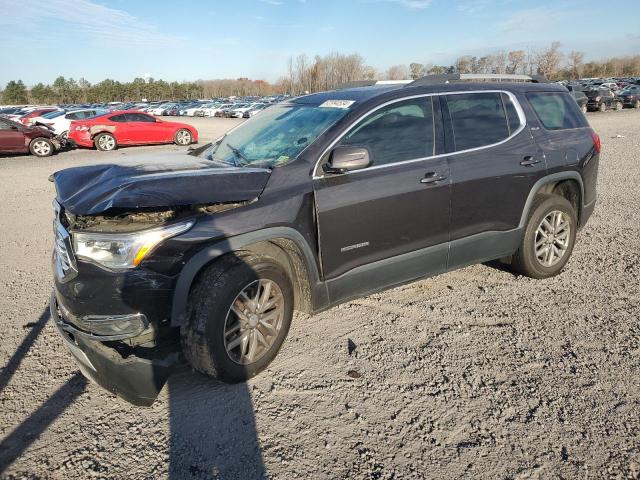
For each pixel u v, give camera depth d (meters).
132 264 2.66
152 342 2.88
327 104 3.81
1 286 4.90
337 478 2.37
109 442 2.65
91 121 17.88
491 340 3.61
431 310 4.11
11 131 16.14
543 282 4.62
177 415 2.86
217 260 2.96
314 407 2.90
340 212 3.31
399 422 2.76
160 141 19.23
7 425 2.80
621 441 2.55
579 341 3.54
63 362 3.47
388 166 3.55
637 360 3.27
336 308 4.18
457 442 2.59
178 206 2.82
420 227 3.71
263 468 2.44
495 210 4.12
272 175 3.17
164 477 2.40
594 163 4.85
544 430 2.65
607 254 5.32
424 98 3.84
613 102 33.47
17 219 7.70
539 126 4.44
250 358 3.08
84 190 3.02
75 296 2.74
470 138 3.99
